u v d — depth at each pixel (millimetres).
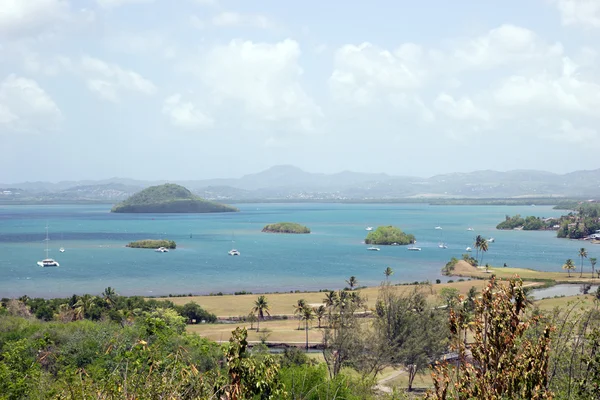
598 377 15516
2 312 81562
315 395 27375
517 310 11062
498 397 10477
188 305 112750
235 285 171500
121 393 14016
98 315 100000
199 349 25547
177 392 14141
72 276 188250
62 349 34656
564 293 140375
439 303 72812
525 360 10734
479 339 11203
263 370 15555
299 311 109312
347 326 56312
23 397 22375
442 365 11883
